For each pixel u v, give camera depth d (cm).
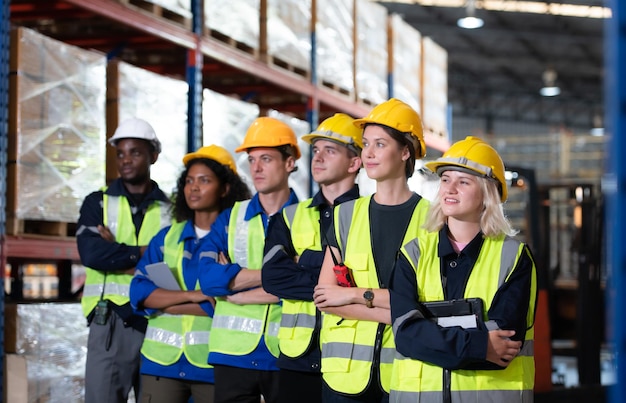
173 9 658
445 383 298
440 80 1193
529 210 921
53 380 529
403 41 1051
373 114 349
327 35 869
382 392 332
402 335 297
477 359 288
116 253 470
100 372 477
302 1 820
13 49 525
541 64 3247
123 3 602
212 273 411
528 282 304
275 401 411
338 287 333
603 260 1016
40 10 647
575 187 1045
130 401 580
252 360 407
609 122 178
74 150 564
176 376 442
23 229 549
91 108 579
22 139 526
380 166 344
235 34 725
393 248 339
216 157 464
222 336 413
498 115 3725
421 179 1108
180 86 665
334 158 395
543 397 855
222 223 434
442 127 1193
